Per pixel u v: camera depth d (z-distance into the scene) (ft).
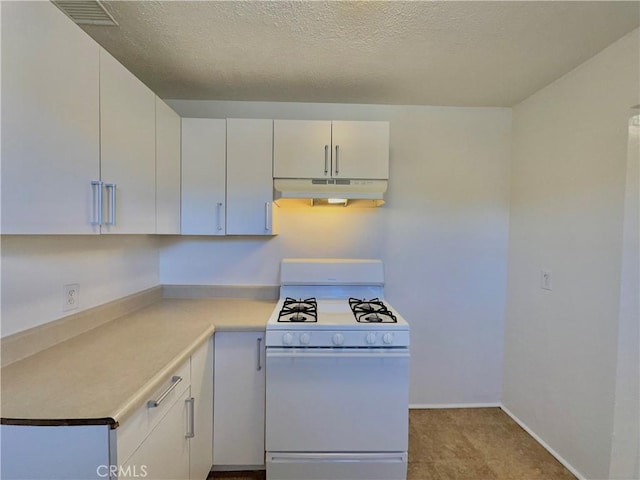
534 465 5.79
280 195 6.18
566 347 5.82
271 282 7.48
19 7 2.74
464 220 7.61
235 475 5.51
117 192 4.11
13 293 3.70
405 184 7.55
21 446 2.68
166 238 7.37
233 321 5.49
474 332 7.63
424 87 6.56
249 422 5.41
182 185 6.27
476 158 7.58
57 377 3.32
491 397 7.63
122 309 5.79
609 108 5.03
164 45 5.08
